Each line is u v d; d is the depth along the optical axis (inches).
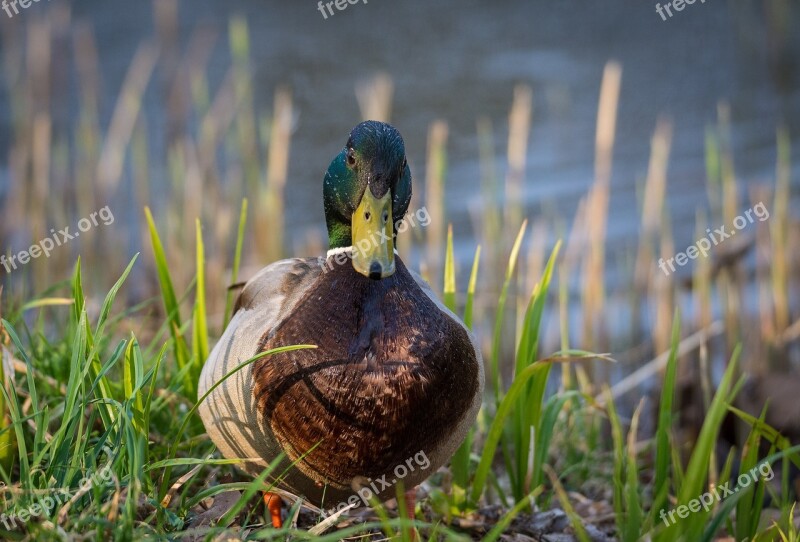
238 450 213.2
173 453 208.5
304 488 215.0
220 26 920.3
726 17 965.2
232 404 206.7
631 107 784.3
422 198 613.6
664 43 919.0
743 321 459.5
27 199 538.3
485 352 458.0
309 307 204.7
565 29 961.5
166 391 249.4
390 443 202.7
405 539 193.5
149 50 808.3
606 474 324.5
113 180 529.7
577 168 671.1
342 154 217.3
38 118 530.9
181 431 207.8
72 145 673.0
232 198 538.3
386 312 204.1
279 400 200.1
